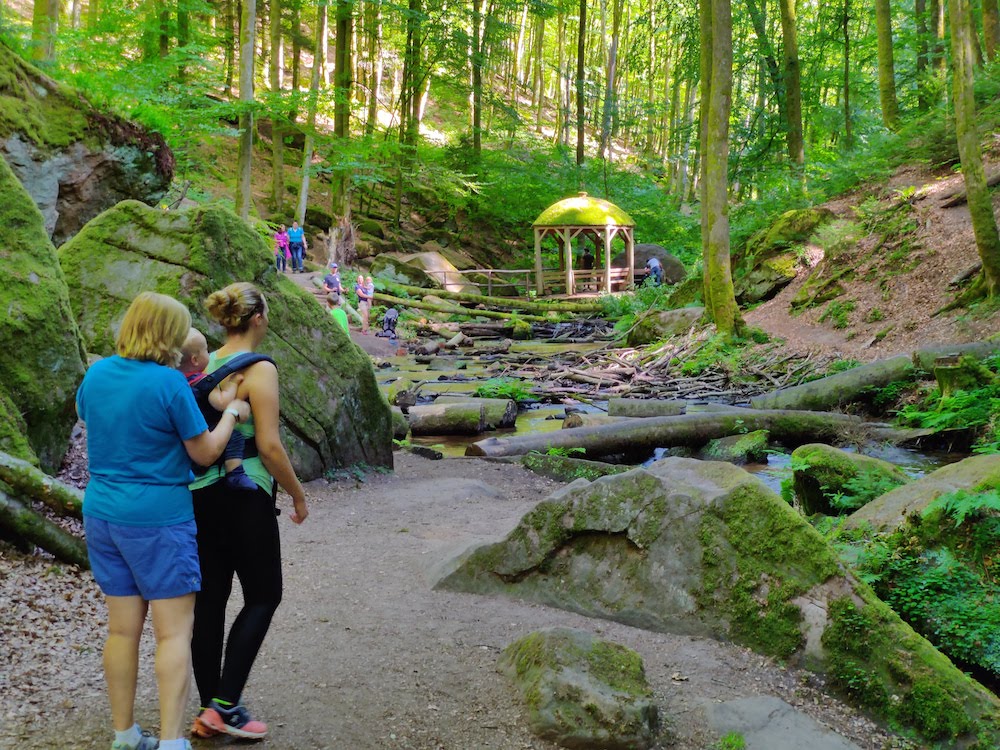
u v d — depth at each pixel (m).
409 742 3.42
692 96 49.41
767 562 4.41
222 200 24.52
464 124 51.19
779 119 27.42
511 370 19.27
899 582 4.88
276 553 3.40
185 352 3.50
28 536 5.05
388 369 19.78
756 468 10.89
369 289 24.20
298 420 8.10
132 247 8.09
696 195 50.19
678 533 4.67
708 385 16.56
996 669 4.37
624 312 28.41
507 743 3.45
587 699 3.54
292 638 4.43
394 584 5.35
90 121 11.52
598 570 4.89
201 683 3.41
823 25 33.53
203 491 3.26
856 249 19.30
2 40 10.73
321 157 37.56
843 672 4.05
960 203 18.16
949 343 14.39
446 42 38.47
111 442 3.02
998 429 10.76
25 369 6.04
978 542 4.99
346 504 7.57
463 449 11.98
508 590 5.11
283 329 8.20
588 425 12.08
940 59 28.94
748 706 3.79
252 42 21.88
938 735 3.77
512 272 33.06
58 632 4.29
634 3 59.06
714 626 4.47
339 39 32.50
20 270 6.21
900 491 5.66
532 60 63.56
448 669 4.09
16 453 5.64
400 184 38.12
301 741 3.38
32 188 10.61
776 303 20.16
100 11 24.45
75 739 3.27
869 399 13.57
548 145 47.72
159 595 3.01
